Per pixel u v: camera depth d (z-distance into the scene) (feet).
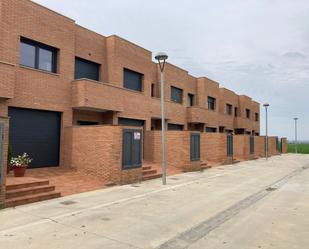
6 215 26.30
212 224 25.48
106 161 44.24
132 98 66.49
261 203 34.47
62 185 39.52
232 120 126.72
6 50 42.93
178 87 90.02
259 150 122.93
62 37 51.67
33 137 47.42
